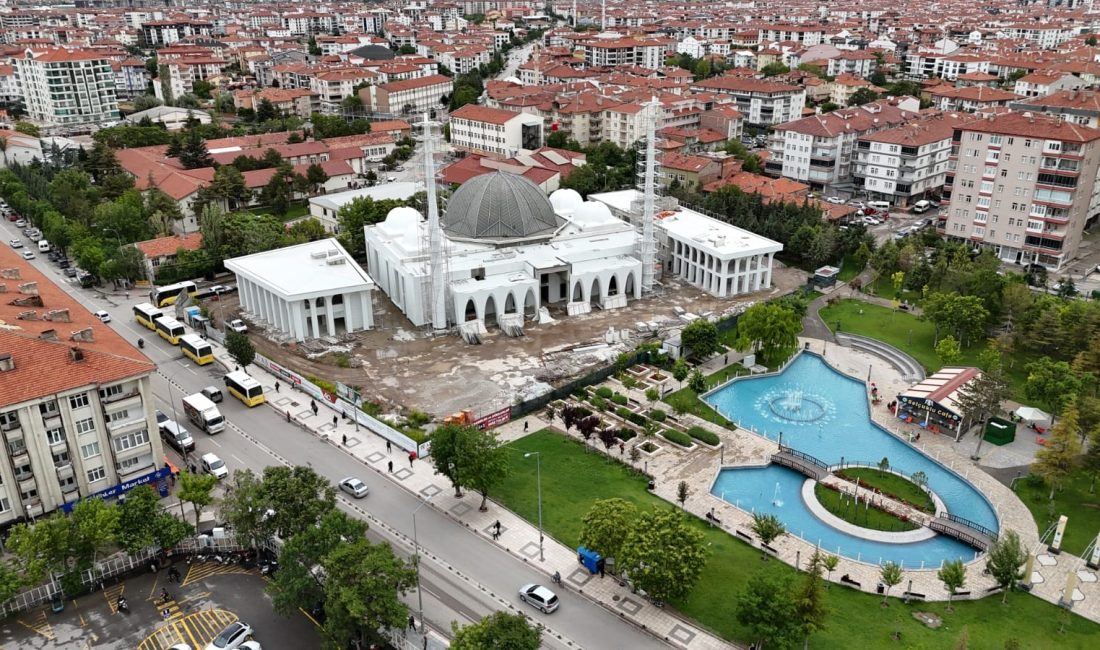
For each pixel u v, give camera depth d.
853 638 83.81
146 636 84.75
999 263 181.00
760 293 183.75
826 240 194.62
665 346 149.25
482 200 182.75
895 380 144.62
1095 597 90.62
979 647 82.81
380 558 81.00
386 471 115.88
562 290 179.75
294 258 174.88
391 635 82.06
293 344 157.38
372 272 194.25
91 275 190.75
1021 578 89.12
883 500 108.94
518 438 123.69
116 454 104.75
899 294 181.62
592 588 92.12
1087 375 127.19
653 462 117.75
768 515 98.25
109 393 103.06
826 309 176.50
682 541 86.00
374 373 145.12
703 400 136.75
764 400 138.75
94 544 88.75
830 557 88.06
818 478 113.81
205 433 125.88
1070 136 178.00
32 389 96.19
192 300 177.00
